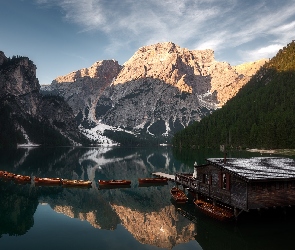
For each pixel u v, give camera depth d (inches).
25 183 2918.3
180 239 1373.0
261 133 6702.8
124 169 4163.4
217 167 1669.5
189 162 4837.6
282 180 1408.7
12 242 1309.1
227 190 1562.5
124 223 1633.9
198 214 1782.7
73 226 1563.7
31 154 7096.5
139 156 7086.6
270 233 1387.8
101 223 1626.5
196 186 1942.7
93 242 1317.7
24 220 1670.8
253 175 1424.7
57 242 1311.5
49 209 1939.0
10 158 5693.9
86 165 4692.4
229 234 1408.7
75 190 2615.7
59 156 6678.2
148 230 1509.6
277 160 1904.5
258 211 1515.7
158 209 1950.1
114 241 1332.4
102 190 2623.0
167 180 3009.4
